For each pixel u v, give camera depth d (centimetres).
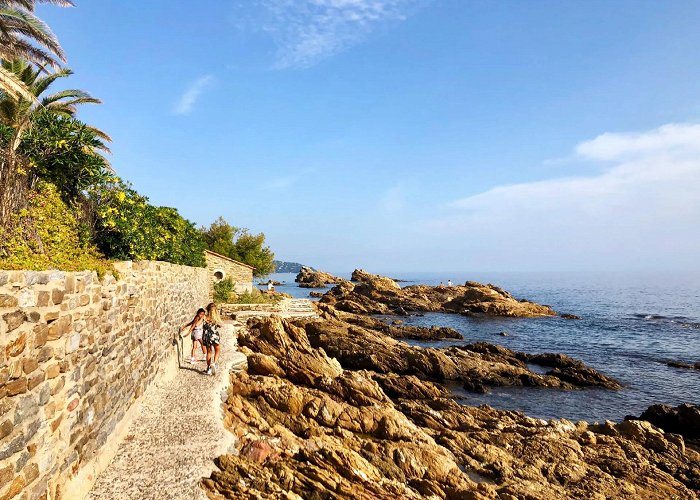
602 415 1930
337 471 931
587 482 1128
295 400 1328
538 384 2344
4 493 399
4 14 1179
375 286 6519
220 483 690
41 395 475
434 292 6712
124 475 673
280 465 838
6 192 823
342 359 2533
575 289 13062
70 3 1272
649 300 8600
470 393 2202
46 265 604
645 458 1317
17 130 1003
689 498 1089
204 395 1080
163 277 1205
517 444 1348
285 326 2075
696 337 3931
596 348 3416
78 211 1083
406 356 2488
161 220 1656
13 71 1411
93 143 1120
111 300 736
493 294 5753
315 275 12069
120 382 788
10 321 414
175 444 796
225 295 3316
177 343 1398
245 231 5512
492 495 1011
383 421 1294
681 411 1666
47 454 488
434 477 1080
